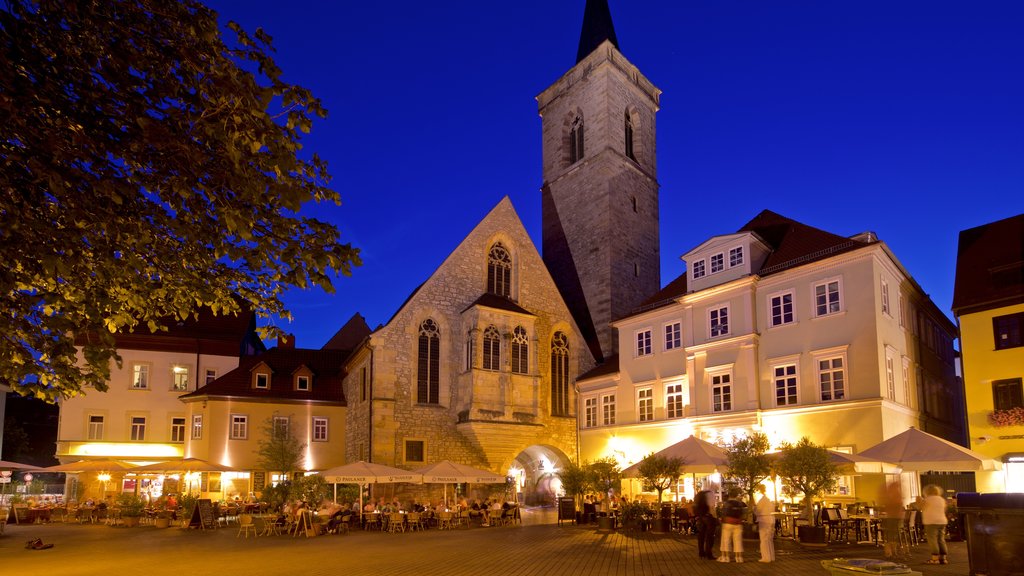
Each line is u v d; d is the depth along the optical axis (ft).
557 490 160.97
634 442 133.69
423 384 138.72
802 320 106.32
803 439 80.79
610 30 201.36
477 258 151.43
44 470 120.16
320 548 77.00
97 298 29.27
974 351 99.60
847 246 103.86
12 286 25.81
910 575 30.22
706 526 65.31
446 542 82.28
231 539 89.25
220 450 142.31
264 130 26.71
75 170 24.82
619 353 142.61
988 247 107.14
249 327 178.19
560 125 200.13
